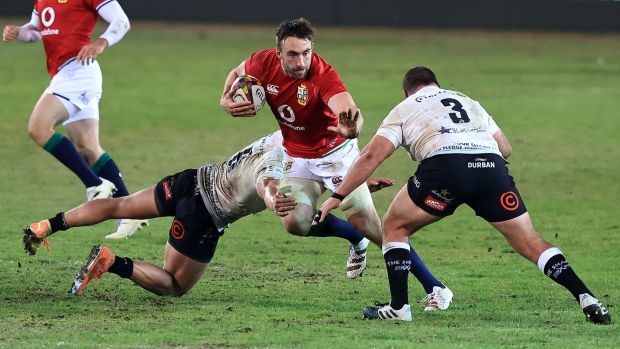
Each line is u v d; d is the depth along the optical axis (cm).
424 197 2372
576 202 4494
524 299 2736
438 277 3061
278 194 2356
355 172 2381
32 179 4862
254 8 14100
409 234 2423
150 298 2686
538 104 7856
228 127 6688
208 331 2258
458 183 2352
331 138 2720
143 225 3672
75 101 3700
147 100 7800
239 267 3188
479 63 10544
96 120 3797
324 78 2598
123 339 2161
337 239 3712
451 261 3331
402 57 10919
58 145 3638
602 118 7262
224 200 2584
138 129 6538
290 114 2664
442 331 2281
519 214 2389
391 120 2425
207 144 6006
